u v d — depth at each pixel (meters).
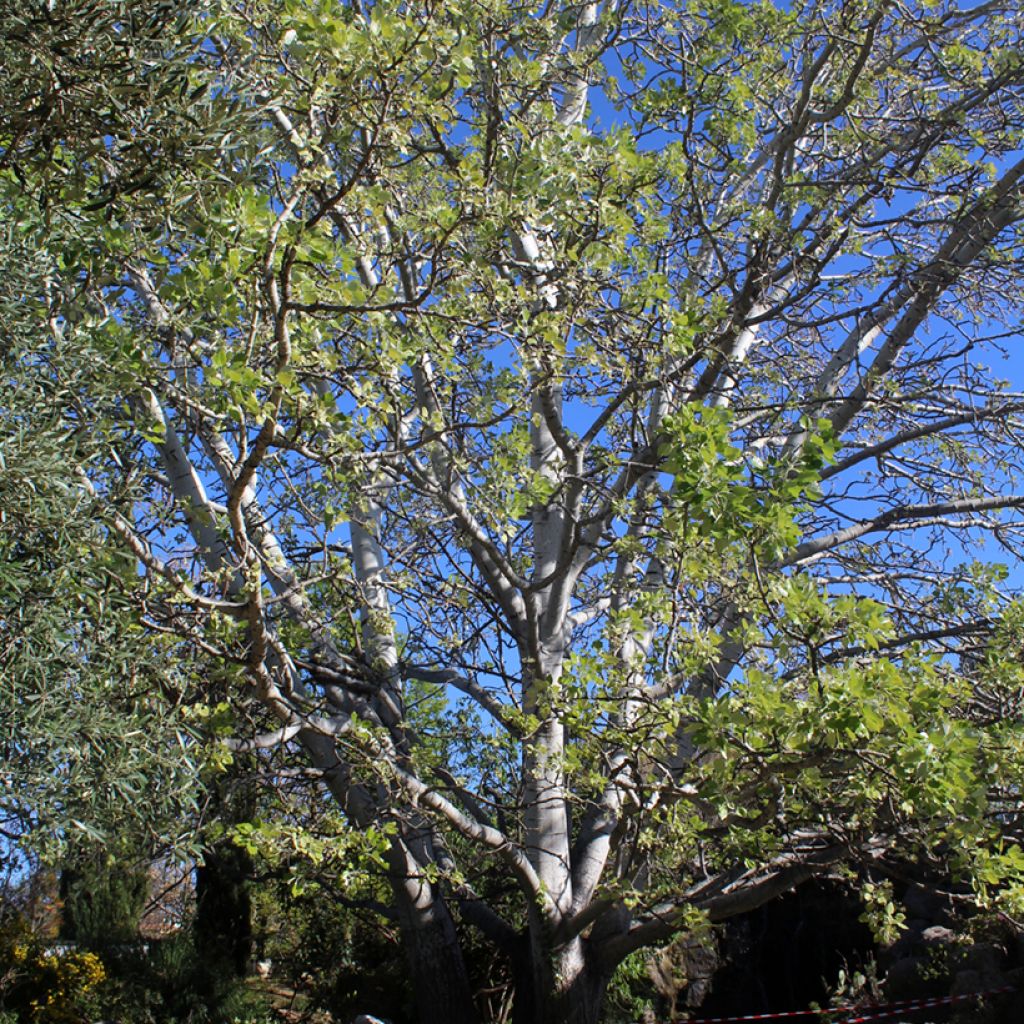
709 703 5.56
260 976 16.28
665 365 8.12
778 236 8.87
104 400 5.38
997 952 11.01
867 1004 12.23
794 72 10.13
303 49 5.44
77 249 5.50
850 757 5.79
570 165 6.88
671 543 6.79
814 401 8.63
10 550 4.61
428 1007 9.27
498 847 8.21
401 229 7.02
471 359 7.90
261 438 5.54
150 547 6.36
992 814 6.58
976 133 8.92
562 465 7.78
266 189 6.58
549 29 8.04
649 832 7.18
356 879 7.17
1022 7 9.56
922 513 9.73
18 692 4.70
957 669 8.64
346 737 7.91
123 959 13.98
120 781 4.97
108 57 4.92
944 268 9.23
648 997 13.22
